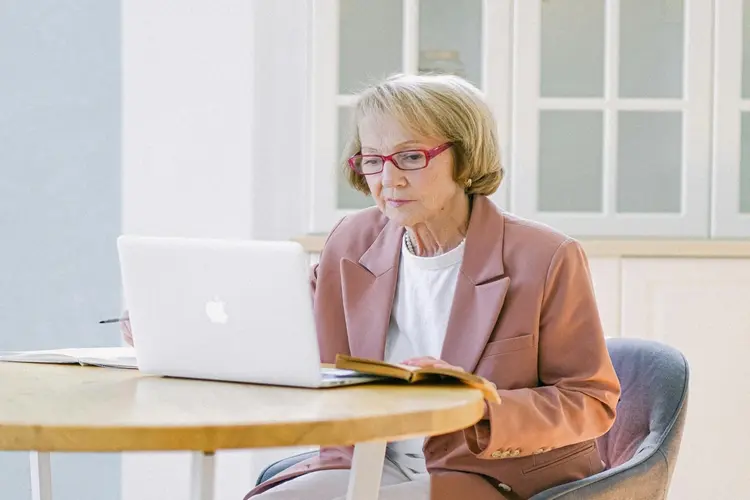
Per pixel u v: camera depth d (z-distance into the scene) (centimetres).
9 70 443
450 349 250
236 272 210
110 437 162
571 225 440
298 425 167
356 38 441
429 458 250
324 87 434
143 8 419
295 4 433
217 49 421
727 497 421
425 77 262
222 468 418
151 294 221
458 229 264
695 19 440
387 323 264
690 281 420
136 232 423
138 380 221
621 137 443
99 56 441
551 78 443
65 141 443
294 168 436
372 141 256
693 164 441
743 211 446
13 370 238
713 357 420
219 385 212
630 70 444
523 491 244
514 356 245
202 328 216
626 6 442
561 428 230
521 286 248
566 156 444
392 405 185
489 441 223
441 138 254
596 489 227
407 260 267
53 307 445
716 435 420
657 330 420
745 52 443
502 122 440
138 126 421
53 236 445
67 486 439
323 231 436
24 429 164
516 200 441
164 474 424
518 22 438
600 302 419
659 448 244
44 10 442
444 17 442
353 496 194
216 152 422
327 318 274
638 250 417
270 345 209
